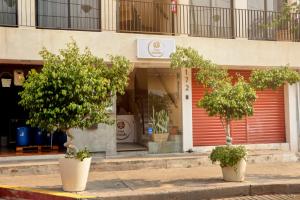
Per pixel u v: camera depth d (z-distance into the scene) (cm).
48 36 1047
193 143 1255
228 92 868
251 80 942
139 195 768
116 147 1198
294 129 1346
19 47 1024
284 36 1316
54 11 1110
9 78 1214
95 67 800
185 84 1241
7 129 1325
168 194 788
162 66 1205
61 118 727
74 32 1070
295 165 1141
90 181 903
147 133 1278
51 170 998
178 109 1262
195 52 951
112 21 1131
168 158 1109
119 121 1377
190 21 1244
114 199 752
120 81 801
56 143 1217
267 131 1345
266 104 1348
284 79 920
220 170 1052
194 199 803
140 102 1352
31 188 806
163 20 1290
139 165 1073
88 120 751
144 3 1277
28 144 1169
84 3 1134
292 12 1266
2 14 1063
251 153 1218
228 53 1216
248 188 845
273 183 865
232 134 1306
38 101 721
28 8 1058
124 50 1113
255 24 1308
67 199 732
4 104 1325
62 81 726
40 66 1218
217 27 1277
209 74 924
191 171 1041
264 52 1254
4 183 870
